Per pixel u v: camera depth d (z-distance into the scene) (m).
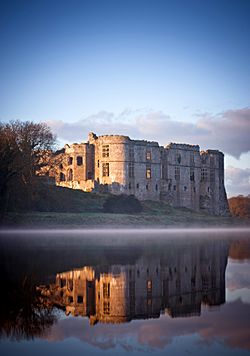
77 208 96.75
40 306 16.75
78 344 12.47
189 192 130.25
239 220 120.81
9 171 72.62
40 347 12.23
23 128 87.38
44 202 89.75
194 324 14.37
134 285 21.02
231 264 28.64
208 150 137.50
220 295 18.81
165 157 125.38
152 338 12.95
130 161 117.19
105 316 15.39
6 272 24.70
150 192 120.44
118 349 12.08
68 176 120.50
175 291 19.66
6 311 15.99
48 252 35.69
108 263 28.83
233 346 12.23
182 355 11.62
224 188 142.38
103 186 114.19
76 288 20.27
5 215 76.50
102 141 117.12
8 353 11.79
